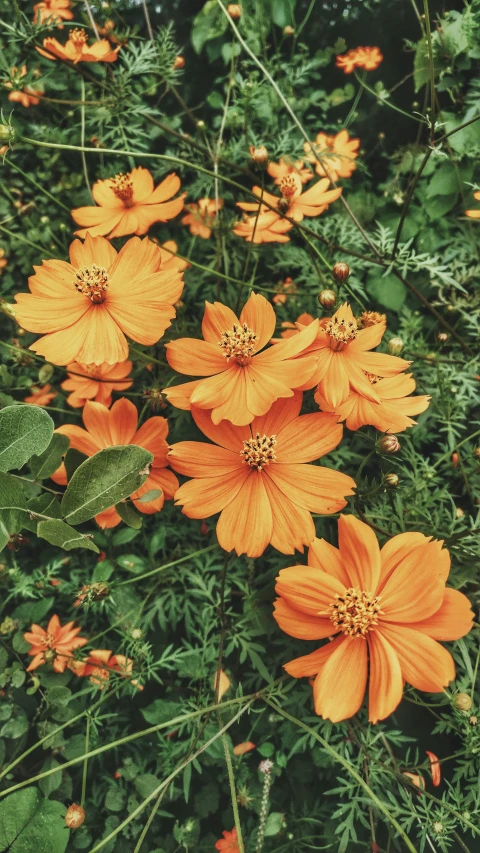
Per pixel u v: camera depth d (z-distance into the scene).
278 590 0.18
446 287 0.33
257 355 0.21
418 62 0.33
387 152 0.38
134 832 0.23
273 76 0.36
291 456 0.20
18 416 0.15
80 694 0.23
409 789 0.21
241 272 0.34
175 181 0.27
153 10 0.37
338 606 0.18
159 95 0.38
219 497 0.20
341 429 0.20
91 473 0.16
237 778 0.23
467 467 0.27
